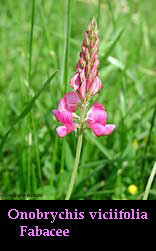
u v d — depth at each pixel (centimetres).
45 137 41
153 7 79
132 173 40
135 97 50
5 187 38
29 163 34
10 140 41
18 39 60
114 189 38
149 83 55
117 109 47
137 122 46
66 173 37
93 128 27
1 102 47
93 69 25
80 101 26
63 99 26
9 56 60
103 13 60
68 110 26
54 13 64
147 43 58
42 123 46
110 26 42
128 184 40
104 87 41
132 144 41
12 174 39
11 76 56
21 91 41
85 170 38
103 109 27
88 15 62
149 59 61
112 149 43
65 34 36
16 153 41
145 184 39
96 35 25
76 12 64
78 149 27
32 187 37
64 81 33
